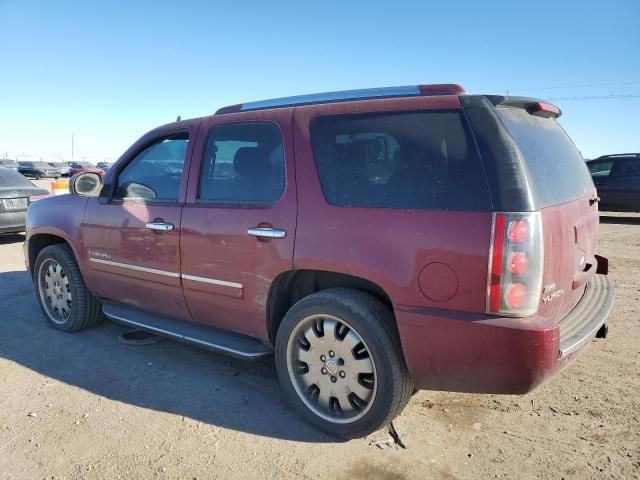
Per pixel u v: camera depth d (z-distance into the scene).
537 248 2.52
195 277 3.70
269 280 3.29
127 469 2.82
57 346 4.61
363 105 3.08
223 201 3.58
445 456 2.92
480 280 2.54
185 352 4.45
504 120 2.72
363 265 2.87
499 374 2.59
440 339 2.66
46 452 2.98
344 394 3.07
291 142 3.28
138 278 4.14
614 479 2.69
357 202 2.97
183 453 2.97
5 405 3.53
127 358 4.33
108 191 4.42
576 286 3.13
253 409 3.47
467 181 2.64
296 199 3.19
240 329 3.61
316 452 2.98
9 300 6.09
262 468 2.83
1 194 9.80
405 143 2.87
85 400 3.60
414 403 3.50
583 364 4.04
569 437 3.07
